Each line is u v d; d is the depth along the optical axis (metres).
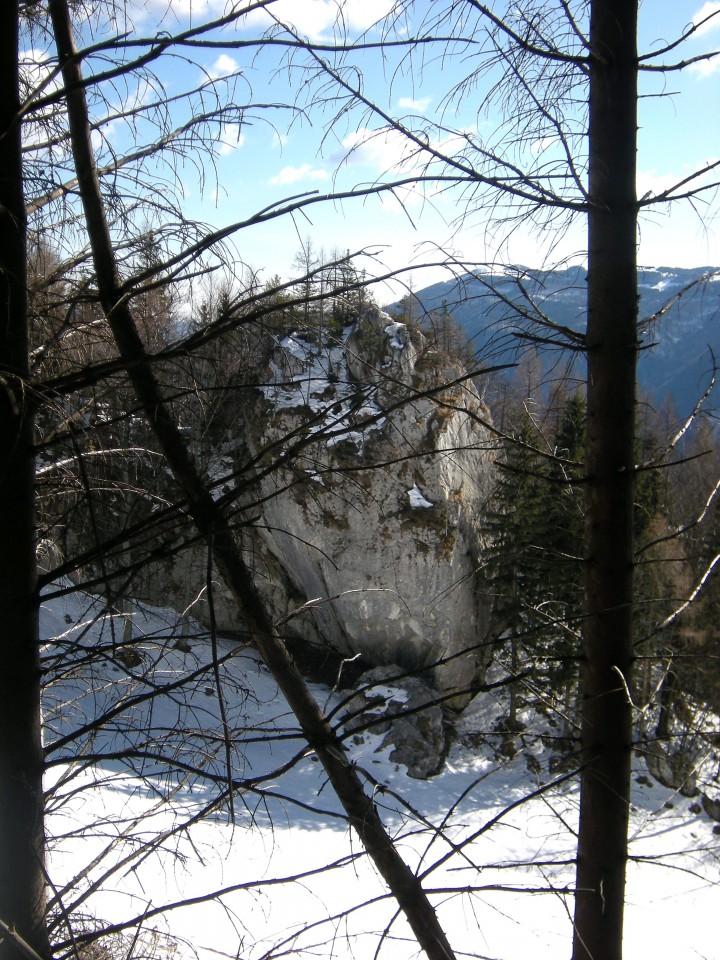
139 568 2.64
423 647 23.53
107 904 8.45
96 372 2.68
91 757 2.67
